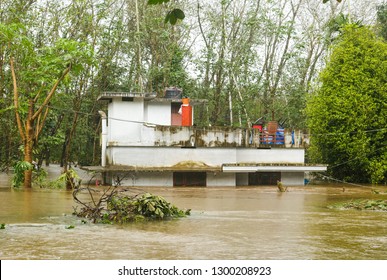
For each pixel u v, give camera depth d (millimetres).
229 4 49000
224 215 19219
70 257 11281
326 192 32281
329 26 43562
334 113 39531
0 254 11523
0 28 29953
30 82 32156
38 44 39625
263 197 28047
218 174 36531
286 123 50781
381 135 39500
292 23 49312
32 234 14211
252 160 37625
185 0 49219
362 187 37000
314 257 11594
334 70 40562
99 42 44125
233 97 51875
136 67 47031
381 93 39219
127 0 50312
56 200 23438
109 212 17875
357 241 13695
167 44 49312
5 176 41094
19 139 41219
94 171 34344
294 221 17672
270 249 12438
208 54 49375
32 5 40125
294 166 37312
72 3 41438
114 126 35656
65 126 47625
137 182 35719
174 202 24562
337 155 40969
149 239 13609
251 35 50000
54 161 70875
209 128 36344
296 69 50469
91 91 47750
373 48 40094
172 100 37531
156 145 35688
